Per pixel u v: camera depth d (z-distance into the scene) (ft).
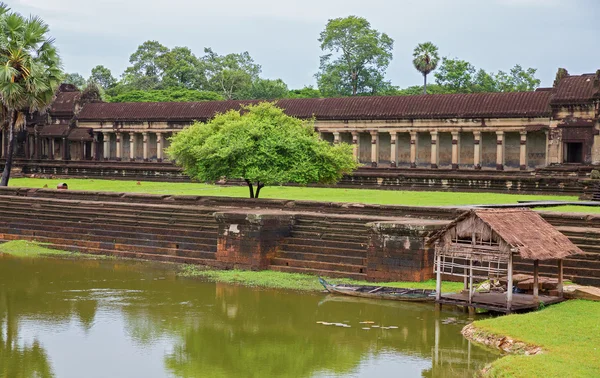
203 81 355.77
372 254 80.18
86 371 52.65
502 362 48.42
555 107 175.83
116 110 242.99
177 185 182.70
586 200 138.10
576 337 53.21
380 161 212.64
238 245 89.86
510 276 62.49
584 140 172.24
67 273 89.86
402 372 52.13
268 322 65.72
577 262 71.82
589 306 62.90
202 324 65.36
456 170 178.81
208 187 174.29
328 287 76.59
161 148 233.96
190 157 122.72
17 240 113.50
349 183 177.88
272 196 145.79
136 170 208.74
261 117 122.62
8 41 151.53
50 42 157.07
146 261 99.09
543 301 64.80
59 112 246.47
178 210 105.19
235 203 114.62
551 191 153.17
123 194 125.08
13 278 86.63
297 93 329.72
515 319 59.11
